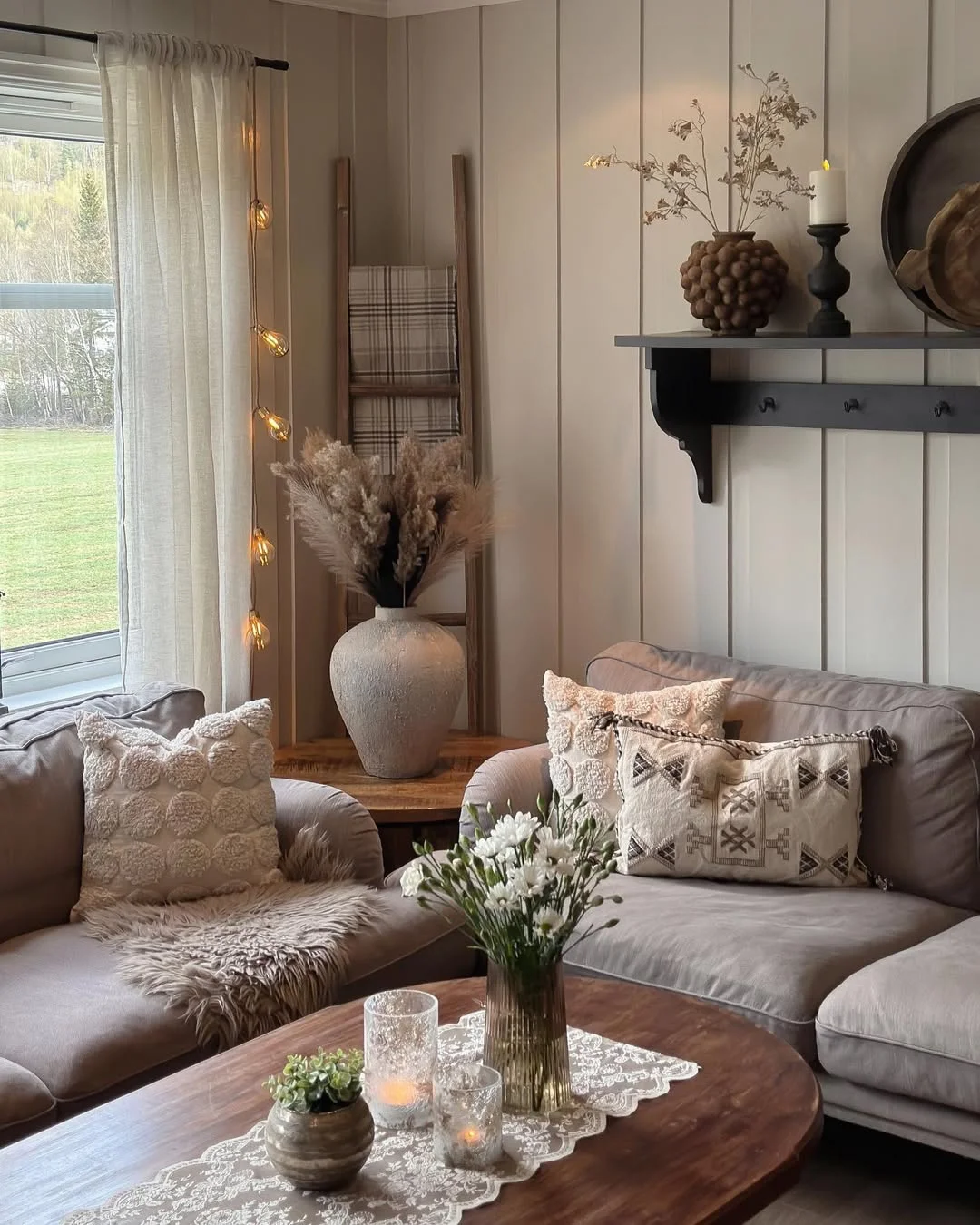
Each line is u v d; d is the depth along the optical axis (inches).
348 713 146.3
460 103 158.7
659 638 152.1
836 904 117.0
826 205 126.8
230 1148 77.2
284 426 151.9
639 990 97.5
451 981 100.0
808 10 133.8
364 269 160.1
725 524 145.5
